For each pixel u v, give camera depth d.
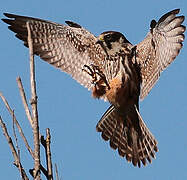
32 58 7.65
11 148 7.41
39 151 7.20
